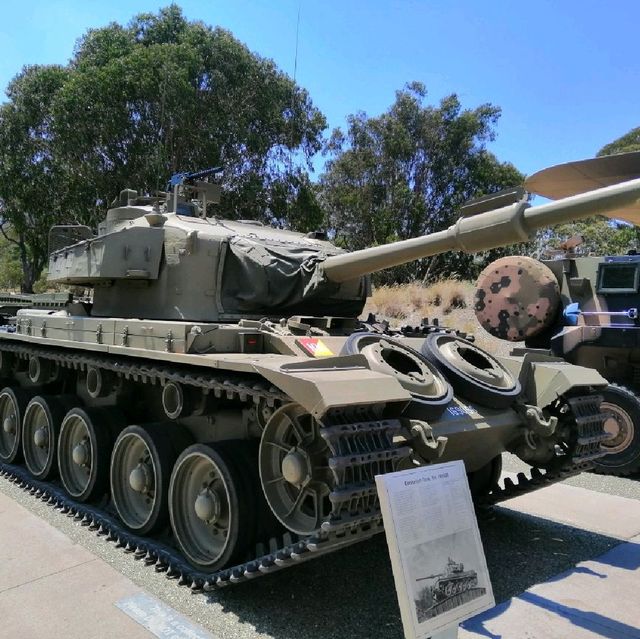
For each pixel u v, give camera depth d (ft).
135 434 20.95
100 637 14.43
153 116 90.17
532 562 19.17
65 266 26.76
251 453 17.62
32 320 27.99
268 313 24.40
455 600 11.73
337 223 130.72
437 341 20.58
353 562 18.94
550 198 19.95
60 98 86.99
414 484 11.87
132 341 20.56
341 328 24.14
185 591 16.90
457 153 131.03
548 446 21.06
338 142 131.85
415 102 130.00
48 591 16.72
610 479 29.81
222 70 92.68
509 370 21.49
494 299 37.01
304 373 14.74
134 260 23.47
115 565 18.54
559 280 35.17
